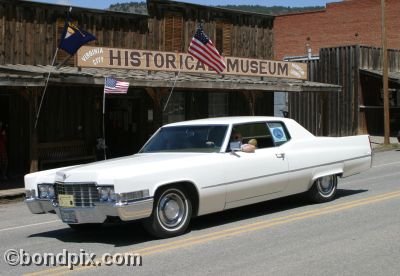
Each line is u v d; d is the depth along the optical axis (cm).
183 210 830
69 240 852
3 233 949
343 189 1244
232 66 2055
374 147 2522
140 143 2139
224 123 920
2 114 1788
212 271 638
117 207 745
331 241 757
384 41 2562
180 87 1836
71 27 1602
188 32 2267
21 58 1806
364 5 4281
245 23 2467
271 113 2586
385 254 688
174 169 807
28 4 1812
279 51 4788
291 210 991
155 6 2152
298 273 619
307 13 4606
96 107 1991
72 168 835
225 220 927
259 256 694
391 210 962
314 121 2975
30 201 860
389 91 3075
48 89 1859
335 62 3020
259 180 912
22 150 1819
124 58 1752
